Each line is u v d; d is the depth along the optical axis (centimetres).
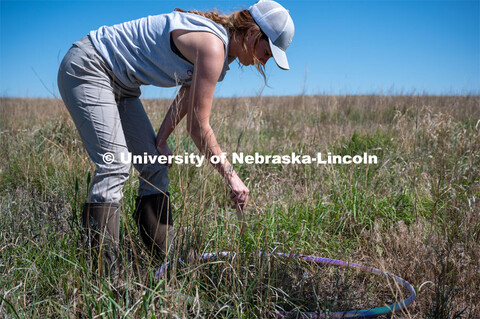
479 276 216
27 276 191
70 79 189
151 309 157
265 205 299
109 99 193
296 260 221
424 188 345
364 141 488
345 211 313
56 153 396
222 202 290
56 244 206
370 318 178
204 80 182
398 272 227
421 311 190
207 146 194
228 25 194
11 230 233
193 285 186
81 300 169
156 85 204
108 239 186
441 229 269
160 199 219
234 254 206
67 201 257
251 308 176
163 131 226
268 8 195
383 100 871
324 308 180
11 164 377
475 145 418
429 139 463
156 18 195
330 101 865
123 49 192
